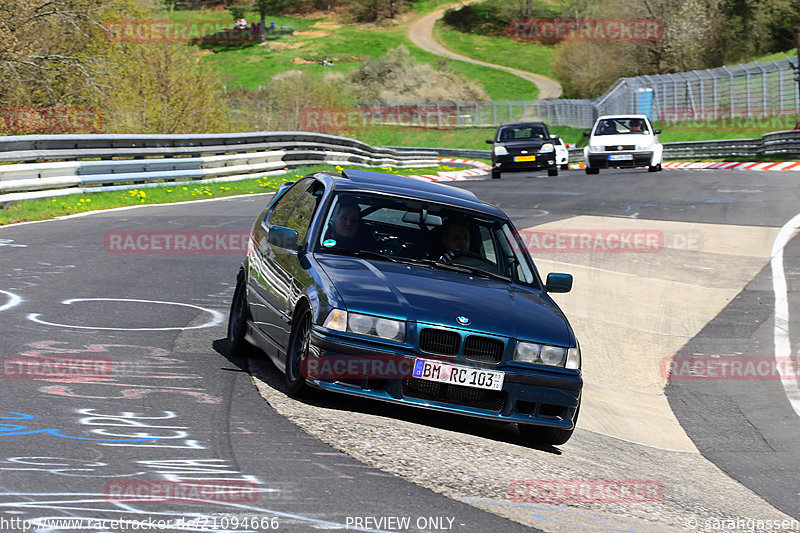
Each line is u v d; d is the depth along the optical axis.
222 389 16.77
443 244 18.64
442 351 15.80
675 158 125.75
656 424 20.89
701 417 21.78
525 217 50.75
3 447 12.18
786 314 31.30
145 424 13.95
